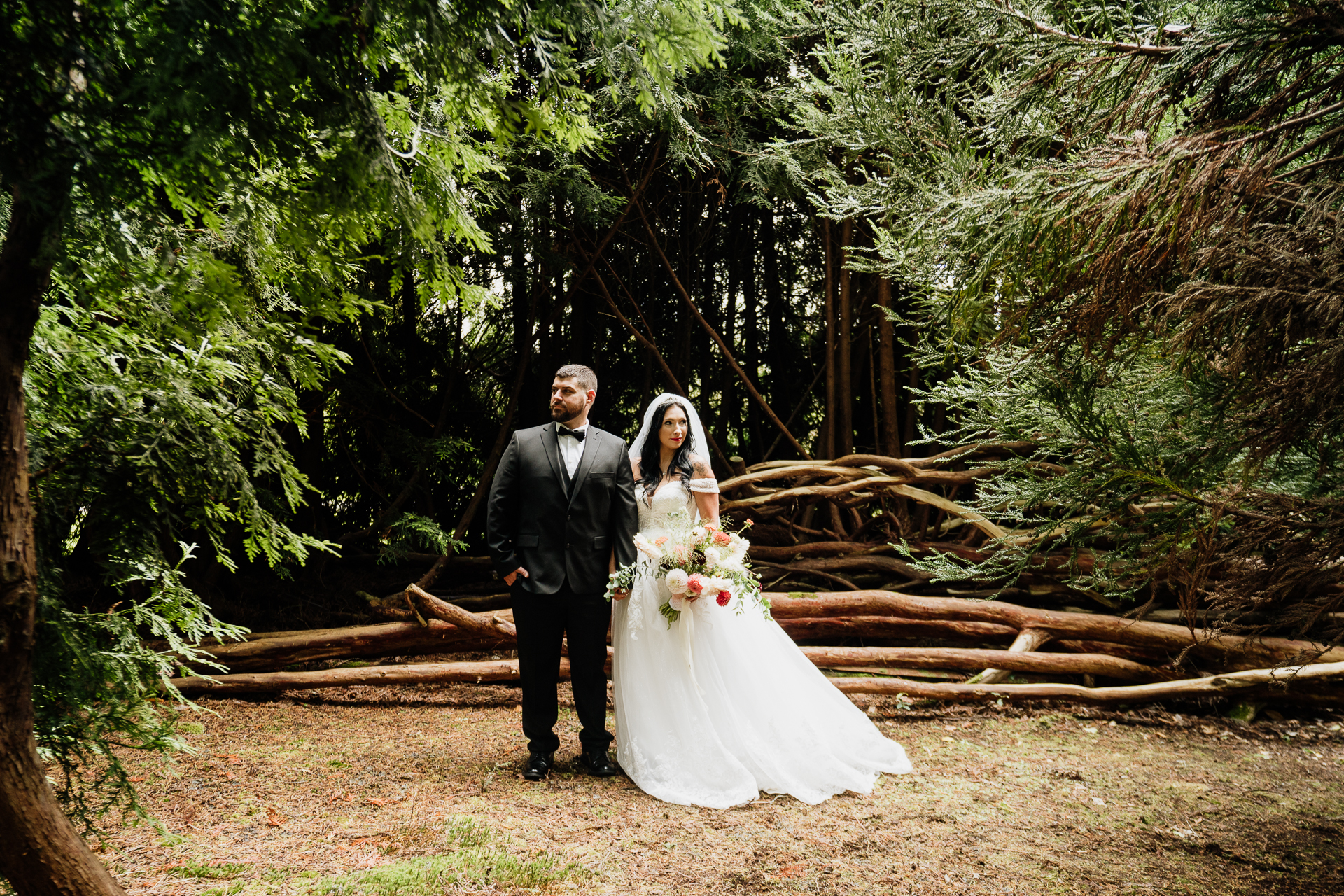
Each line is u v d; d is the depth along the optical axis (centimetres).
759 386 884
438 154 181
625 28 144
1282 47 212
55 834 139
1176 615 555
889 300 709
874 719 479
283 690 491
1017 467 375
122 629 201
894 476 633
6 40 108
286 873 244
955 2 272
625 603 373
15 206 125
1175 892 254
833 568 665
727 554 370
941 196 284
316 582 691
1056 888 256
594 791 340
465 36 136
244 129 129
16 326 129
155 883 234
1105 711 499
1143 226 213
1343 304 182
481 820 296
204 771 341
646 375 834
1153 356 280
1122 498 277
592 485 365
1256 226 203
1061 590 589
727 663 359
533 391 836
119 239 126
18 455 133
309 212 146
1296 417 209
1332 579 234
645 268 837
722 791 333
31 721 139
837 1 354
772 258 852
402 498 712
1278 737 459
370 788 331
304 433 226
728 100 627
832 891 248
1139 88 242
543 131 156
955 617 551
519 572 360
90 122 116
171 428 191
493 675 516
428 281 182
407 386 754
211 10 112
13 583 132
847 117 358
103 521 197
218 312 142
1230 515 252
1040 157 280
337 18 123
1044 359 280
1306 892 255
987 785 362
